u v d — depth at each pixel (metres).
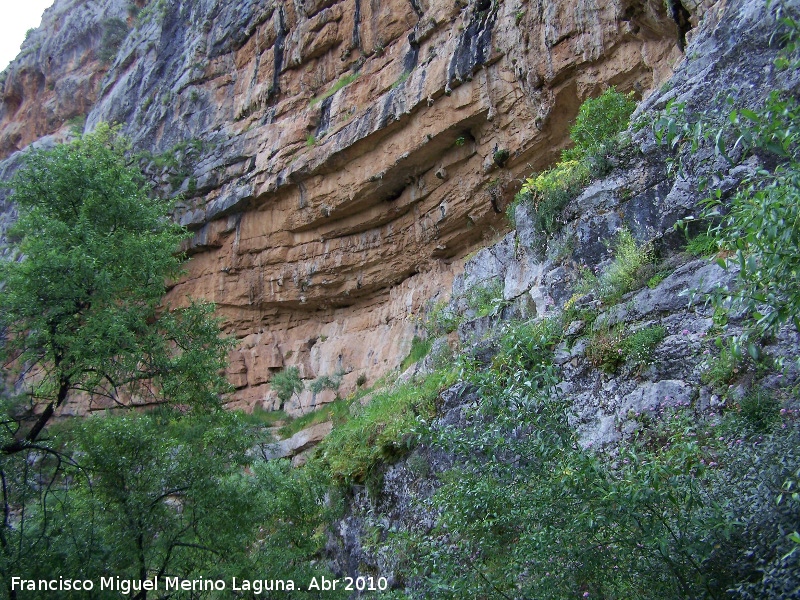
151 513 6.99
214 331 9.76
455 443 5.22
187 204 23.22
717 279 6.70
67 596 6.23
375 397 14.42
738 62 8.12
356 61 20.59
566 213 9.77
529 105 14.44
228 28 26.33
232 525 7.39
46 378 8.44
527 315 9.99
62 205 9.38
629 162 9.11
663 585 4.21
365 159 18.16
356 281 19.41
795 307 3.81
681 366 6.55
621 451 4.95
